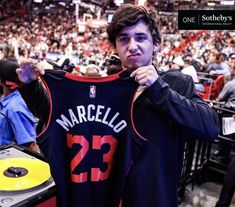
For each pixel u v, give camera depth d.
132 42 1.13
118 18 1.14
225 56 10.50
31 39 18.95
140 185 1.18
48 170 1.38
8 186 1.23
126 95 1.20
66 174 1.25
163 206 1.18
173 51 14.59
